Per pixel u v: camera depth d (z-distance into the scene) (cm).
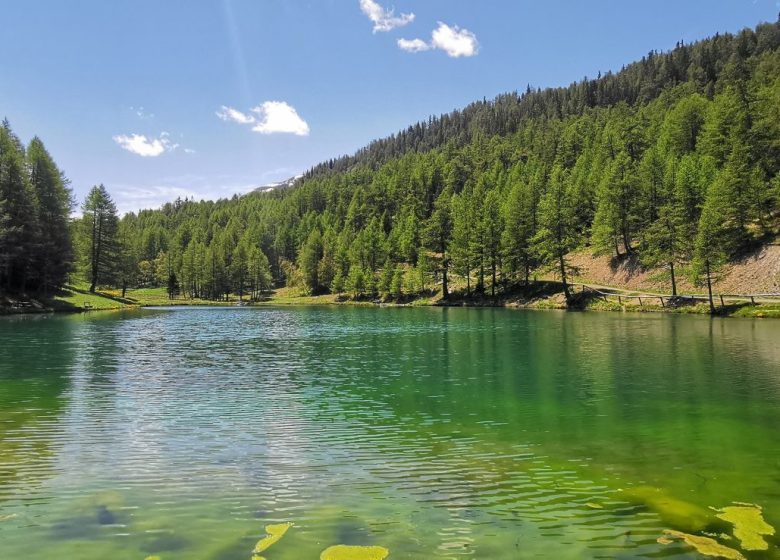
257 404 1936
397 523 952
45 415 1752
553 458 1327
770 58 15550
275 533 909
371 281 11694
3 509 1009
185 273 14375
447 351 3384
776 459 1309
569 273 8650
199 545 865
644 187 8081
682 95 15675
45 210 7894
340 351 3453
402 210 14300
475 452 1378
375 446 1427
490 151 18425
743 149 7169
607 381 2338
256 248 15250
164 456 1335
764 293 5888
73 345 3666
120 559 820
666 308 6291
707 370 2553
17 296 7056
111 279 9744
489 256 9338
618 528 930
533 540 885
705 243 5716
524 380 2388
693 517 974
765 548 848
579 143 14175
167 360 3055
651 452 1370
